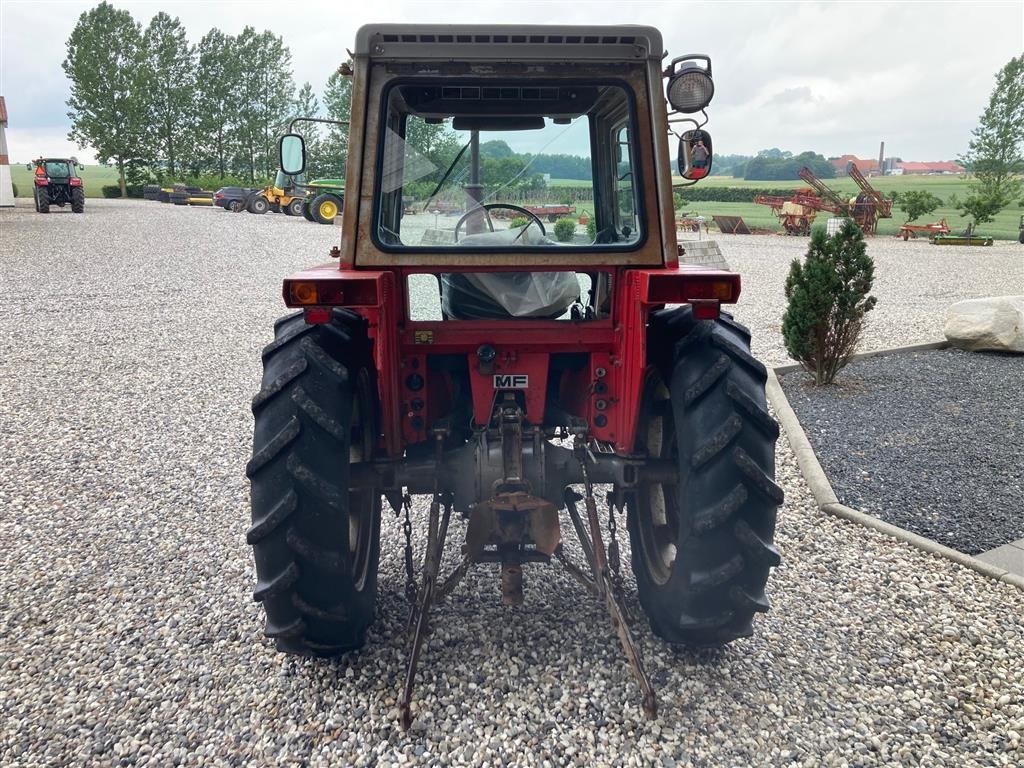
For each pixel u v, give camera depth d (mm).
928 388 7480
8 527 4410
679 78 2801
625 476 3012
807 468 5199
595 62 2855
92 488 4984
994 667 3115
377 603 3518
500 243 3109
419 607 2834
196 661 3135
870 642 3279
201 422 6383
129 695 2928
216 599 3631
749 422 2732
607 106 3074
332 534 2703
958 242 26625
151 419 6457
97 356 8641
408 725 2666
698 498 2719
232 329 10164
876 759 2586
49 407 6770
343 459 2715
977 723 2775
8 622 3436
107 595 3672
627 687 2908
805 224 29469
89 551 4129
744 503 2686
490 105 3041
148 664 3119
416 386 3023
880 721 2773
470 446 3090
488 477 2996
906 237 28750
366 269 2889
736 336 3000
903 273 17844
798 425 5930
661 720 2736
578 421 3111
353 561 3115
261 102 58250
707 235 27203
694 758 2568
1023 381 7723
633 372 2855
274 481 2678
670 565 3184
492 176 3094
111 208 34875
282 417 2684
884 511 4695
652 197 2904
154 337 9633
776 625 3398
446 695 2871
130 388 7387
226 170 59188
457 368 3225
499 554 3043
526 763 2541
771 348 9281
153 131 56062
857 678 3025
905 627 3402
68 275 14672
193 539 4270
